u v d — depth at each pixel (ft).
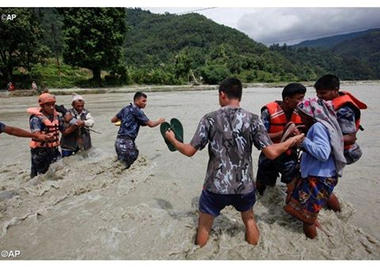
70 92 89.66
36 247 10.98
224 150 9.81
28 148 24.81
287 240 11.09
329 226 11.92
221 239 11.07
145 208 13.65
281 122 13.29
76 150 18.89
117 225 12.28
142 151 23.07
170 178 17.58
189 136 27.84
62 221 12.73
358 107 11.72
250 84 157.89
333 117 10.61
